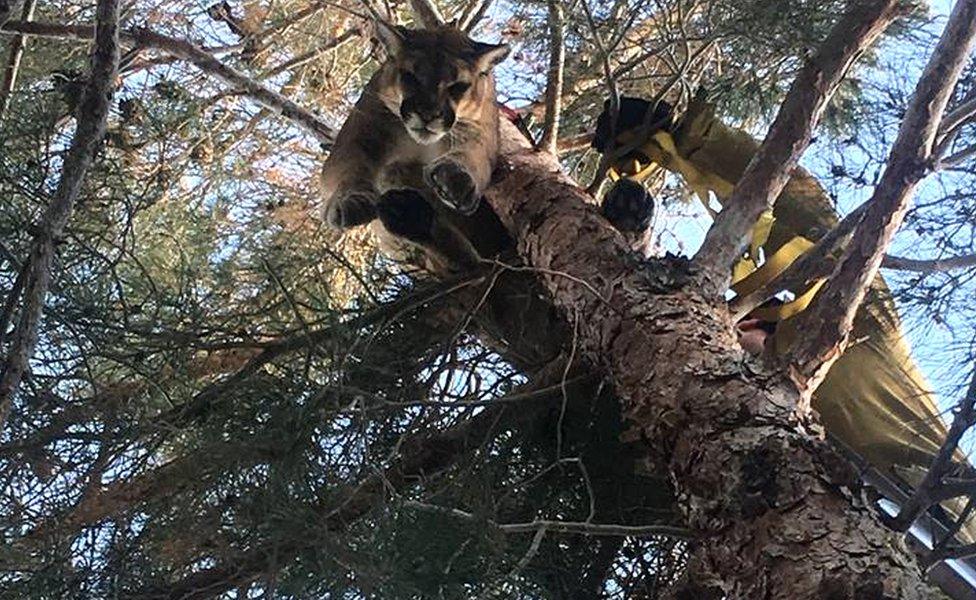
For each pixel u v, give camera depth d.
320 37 5.46
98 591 3.37
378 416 3.54
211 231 4.63
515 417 3.61
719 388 2.83
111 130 4.28
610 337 3.19
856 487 2.54
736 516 2.55
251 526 3.25
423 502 3.17
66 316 3.42
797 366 2.90
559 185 3.97
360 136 4.29
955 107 3.70
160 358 3.69
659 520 3.59
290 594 3.24
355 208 4.21
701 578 2.88
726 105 4.54
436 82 4.09
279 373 3.69
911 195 2.92
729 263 3.32
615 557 3.64
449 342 3.69
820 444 2.63
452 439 3.60
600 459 3.61
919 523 3.48
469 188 3.95
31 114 3.73
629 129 4.22
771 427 2.69
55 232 3.04
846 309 2.91
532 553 2.84
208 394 3.53
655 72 5.02
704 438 2.74
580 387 3.62
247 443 3.34
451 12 5.55
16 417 3.38
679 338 3.03
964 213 3.54
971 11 2.92
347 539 3.18
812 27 3.92
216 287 4.12
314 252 4.11
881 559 2.36
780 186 3.35
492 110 4.25
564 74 4.78
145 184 4.49
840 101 4.15
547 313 3.82
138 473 3.47
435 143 4.14
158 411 3.63
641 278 3.28
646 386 2.98
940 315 3.50
